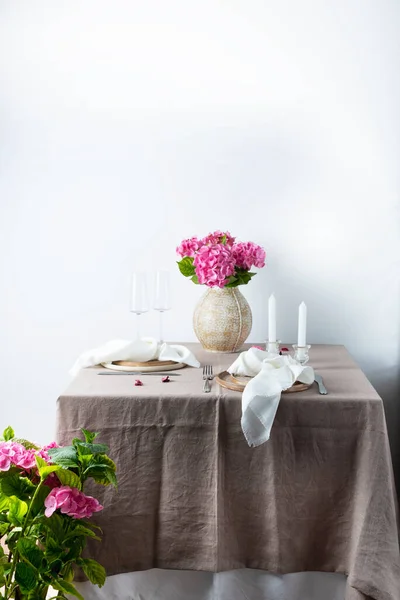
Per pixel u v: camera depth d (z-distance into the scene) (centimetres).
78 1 278
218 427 191
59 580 166
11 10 279
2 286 290
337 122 278
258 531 196
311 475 193
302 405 191
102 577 178
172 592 200
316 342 288
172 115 280
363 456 190
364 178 279
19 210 286
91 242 287
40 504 171
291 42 277
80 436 193
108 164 283
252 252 241
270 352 230
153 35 278
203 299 252
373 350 287
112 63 279
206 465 193
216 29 277
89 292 289
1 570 170
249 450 193
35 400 294
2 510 170
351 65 276
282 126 279
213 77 279
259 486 194
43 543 176
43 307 290
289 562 195
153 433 193
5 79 281
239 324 247
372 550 187
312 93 278
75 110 281
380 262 282
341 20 275
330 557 196
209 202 283
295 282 285
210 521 193
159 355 230
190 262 246
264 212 282
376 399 190
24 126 282
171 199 283
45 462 171
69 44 279
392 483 191
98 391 196
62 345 292
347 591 194
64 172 284
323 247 283
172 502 194
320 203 281
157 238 285
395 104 276
